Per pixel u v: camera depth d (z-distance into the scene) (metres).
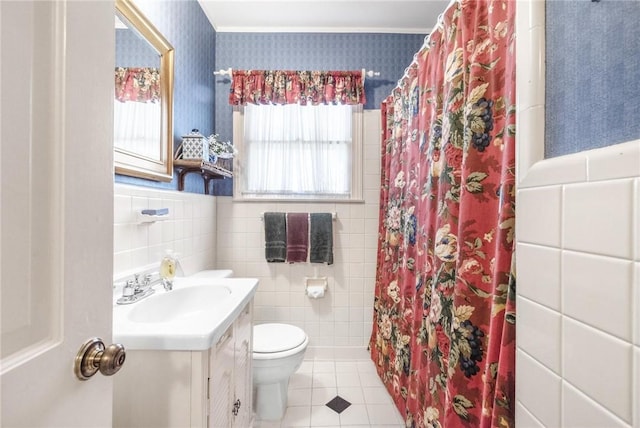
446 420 0.93
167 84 1.45
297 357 1.51
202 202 1.90
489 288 0.88
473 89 0.92
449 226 1.03
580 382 0.46
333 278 2.21
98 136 0.47
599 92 0.46
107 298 0.49
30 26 0.35
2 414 0.33
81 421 0.44
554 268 0.51
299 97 2.09
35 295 0.37
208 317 0.90
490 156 0.89
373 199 2.21
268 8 2.03
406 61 2.26
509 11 0.82
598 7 0.47
